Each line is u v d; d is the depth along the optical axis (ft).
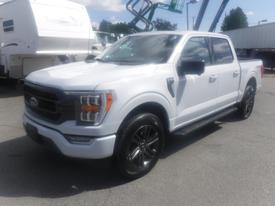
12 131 19.99
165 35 17.01
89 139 11.86
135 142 13.25
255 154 16.61
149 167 14.05
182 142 18.42
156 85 13.78
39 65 35.60
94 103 11.68
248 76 22.66
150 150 14.06
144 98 13.04
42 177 13.70
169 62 15.03
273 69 77.56
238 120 23.63
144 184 13.19
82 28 36.14
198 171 14.44
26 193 12.37
